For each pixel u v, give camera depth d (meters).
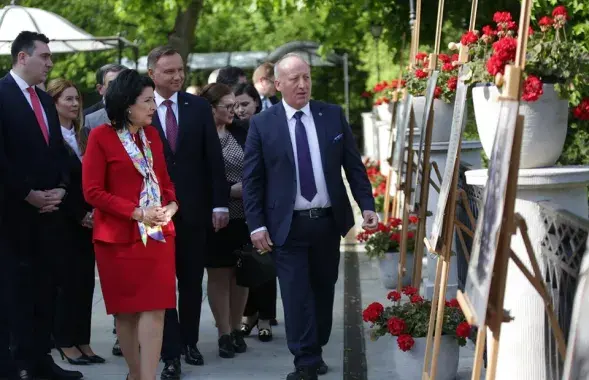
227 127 7.38
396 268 9.34
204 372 6.66
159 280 5.68
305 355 6.00
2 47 12.68
